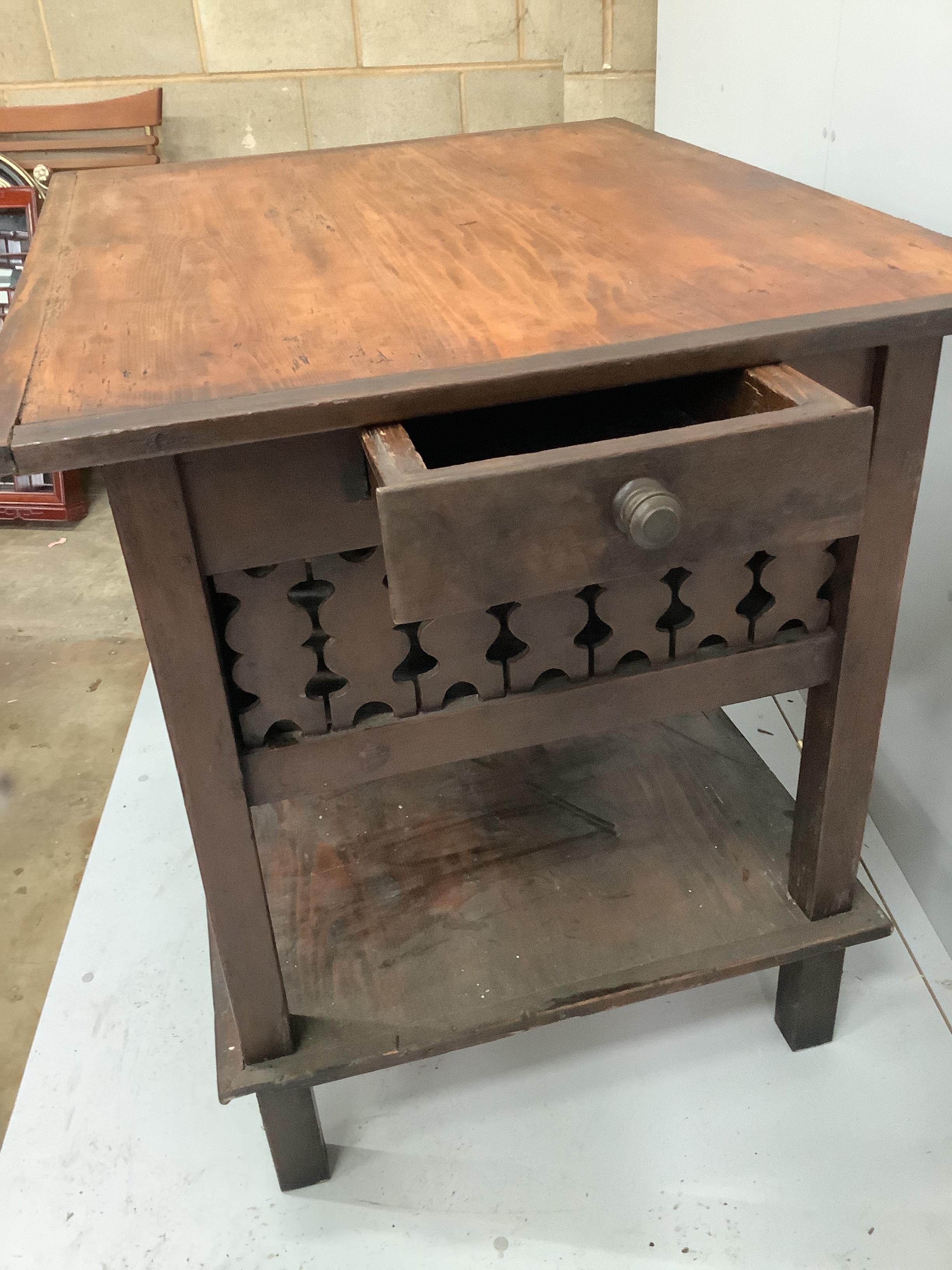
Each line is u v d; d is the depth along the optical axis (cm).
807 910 106
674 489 64
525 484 61
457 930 108
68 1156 110
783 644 89
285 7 214
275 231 100
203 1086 116
